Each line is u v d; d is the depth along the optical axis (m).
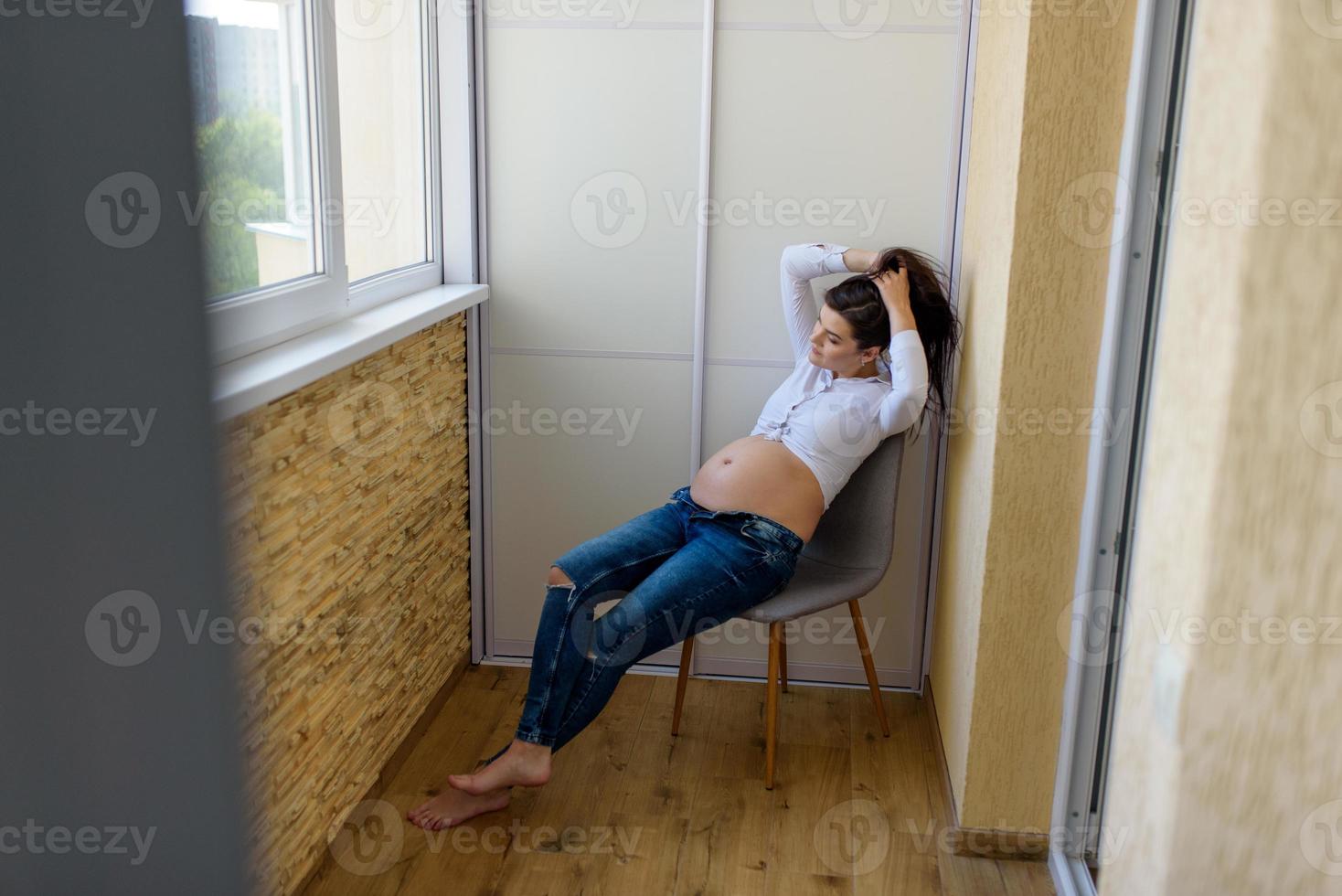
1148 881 1.25
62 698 0.26
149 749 0.27
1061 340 1.93
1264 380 1.07
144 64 0.24
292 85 1.92
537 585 2.94
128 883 0.28
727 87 2.60
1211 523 1.11
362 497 2.12
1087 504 1.98
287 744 1.84
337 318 2.12
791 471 2.38
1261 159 1.04
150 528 0.25
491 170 2.71
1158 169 1.79
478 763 2.50
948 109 2.55
